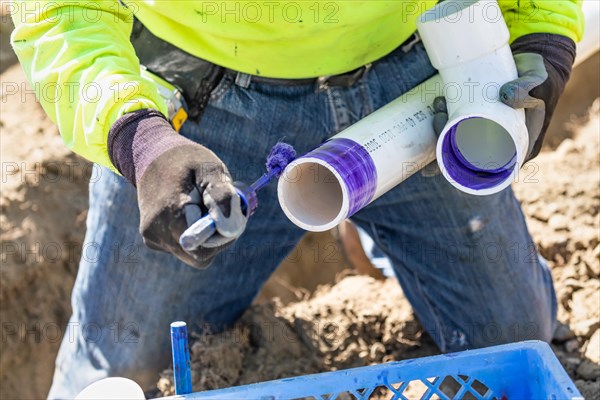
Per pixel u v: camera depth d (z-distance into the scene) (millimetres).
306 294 3746
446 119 2252
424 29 2131
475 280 2965
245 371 3156
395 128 2211
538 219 3648
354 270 4141
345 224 3826
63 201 4078
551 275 3209
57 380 3080
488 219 2852
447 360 1944
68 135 2240
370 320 3301
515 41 2484
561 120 4719
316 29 2379
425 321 3209
